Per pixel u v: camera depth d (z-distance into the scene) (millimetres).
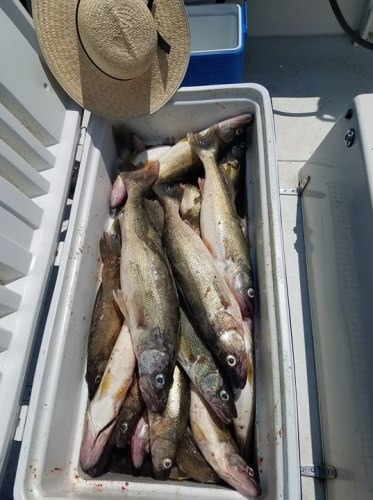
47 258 1264
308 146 2199
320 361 1595
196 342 1331
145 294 1345
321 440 1526
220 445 1199
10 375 1079
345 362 1344
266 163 1452
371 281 1182
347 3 2328
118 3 1217
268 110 1525
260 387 1269
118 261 1508
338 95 2346
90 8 1235
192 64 1796
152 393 1230
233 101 1598
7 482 1463
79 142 1564
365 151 1288
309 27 2477
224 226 1479
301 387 1632
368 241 1212
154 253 1416
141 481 1190
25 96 1276
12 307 1145
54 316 1219
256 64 2484
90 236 1471
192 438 1257
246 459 1218
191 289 1381
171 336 1301
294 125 2266
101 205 1599
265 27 2496
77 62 1393
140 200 1565
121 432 1229
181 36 1419
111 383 1283
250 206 1575
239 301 1383
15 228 1194
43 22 1291
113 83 1453
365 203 1248
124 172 1681
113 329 1392
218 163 1643
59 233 1359
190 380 1312
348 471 1269
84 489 1178
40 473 1052
